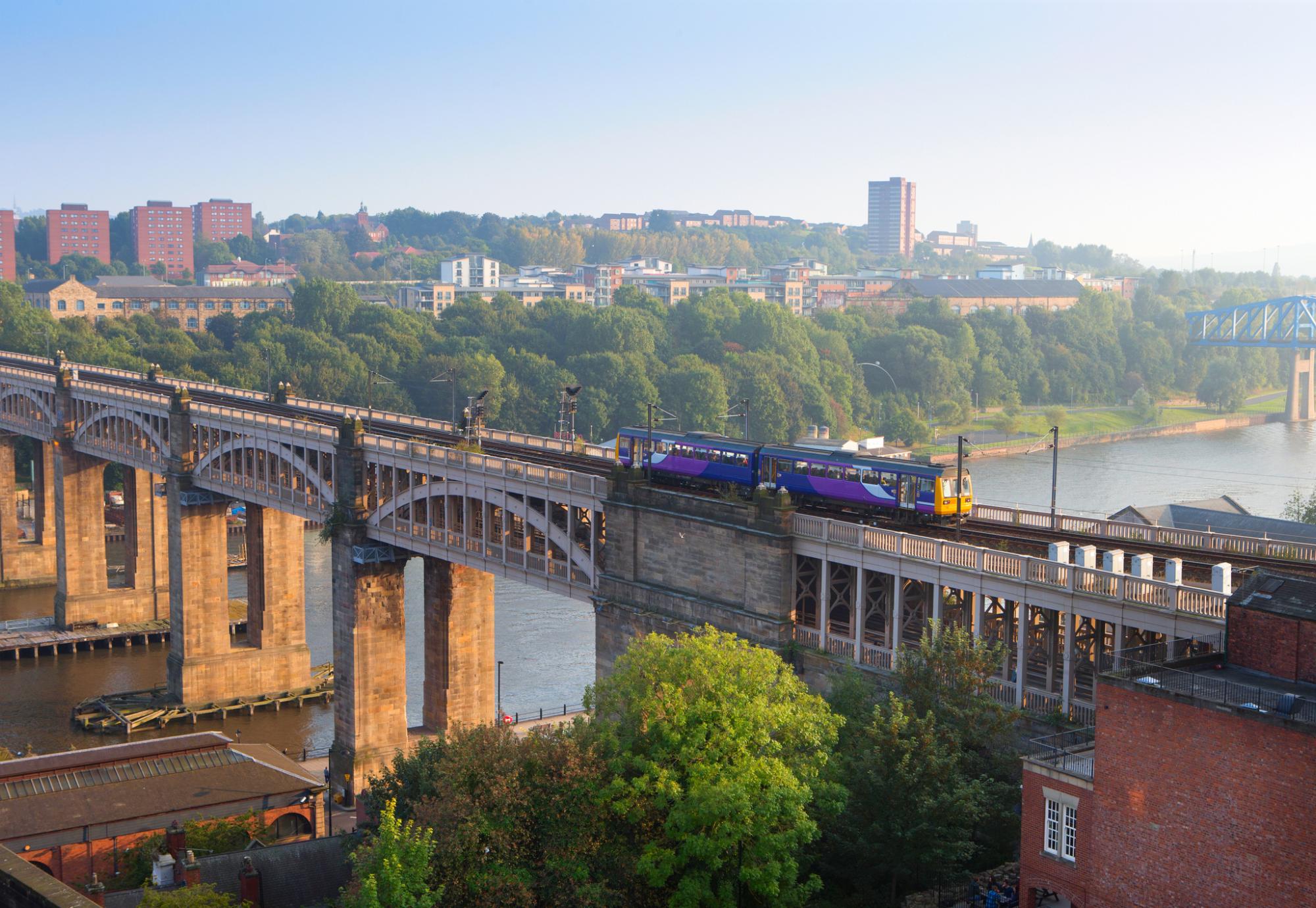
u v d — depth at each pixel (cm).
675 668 5691
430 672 10381
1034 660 6731
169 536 12588
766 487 7262
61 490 14850
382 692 10231
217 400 14988
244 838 7244
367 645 10144
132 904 6178
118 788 7400
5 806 7062
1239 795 4159
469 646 10294
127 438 13912
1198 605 5334
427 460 9656
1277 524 11250
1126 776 4481
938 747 5522
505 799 5359
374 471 10369
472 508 9700
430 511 9725
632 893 5500
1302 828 4003
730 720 5491
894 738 5519
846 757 5709
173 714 11862
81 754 7788
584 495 8425
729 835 5216
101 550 15075
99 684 13088
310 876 6481
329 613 15100
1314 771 3969
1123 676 4525
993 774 5753
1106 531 7619
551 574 8806
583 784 5391
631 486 8112
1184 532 7256
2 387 16675
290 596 12712
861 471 7712
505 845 5291
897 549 6594
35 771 7431
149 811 7188
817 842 5897
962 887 5491
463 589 10212
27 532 19275
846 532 6838
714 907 5397
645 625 7906
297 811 7662
